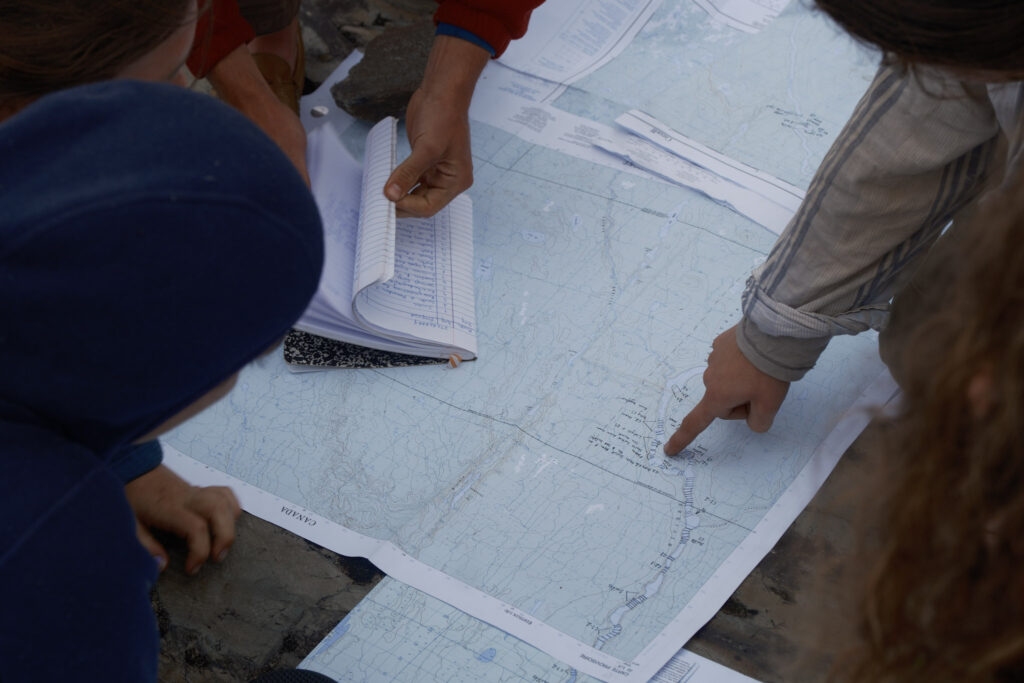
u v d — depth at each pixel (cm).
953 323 42
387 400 113
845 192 91
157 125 49
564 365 116
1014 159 77
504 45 122
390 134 123
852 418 110
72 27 69
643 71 151
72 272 47
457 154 119
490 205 133
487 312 121
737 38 156
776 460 107
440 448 108
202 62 110
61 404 51
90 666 56
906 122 86
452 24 118
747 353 101
